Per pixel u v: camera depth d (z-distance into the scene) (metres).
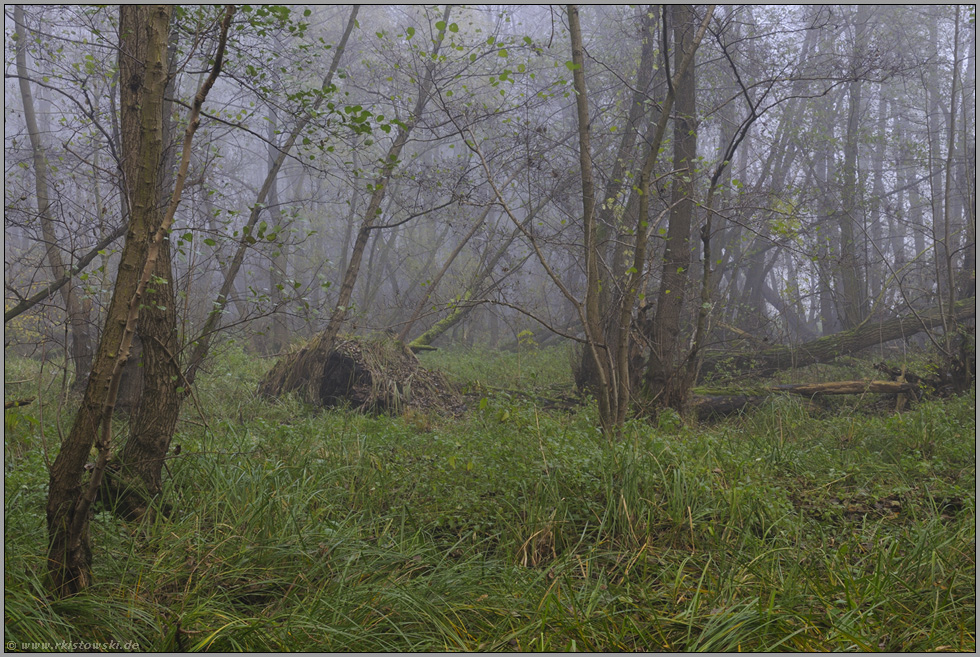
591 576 3.97
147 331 4.29
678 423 7.23
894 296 14.74
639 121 11.36
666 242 8.91
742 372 11.48
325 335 9.35
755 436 6.92
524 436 5.66
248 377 10.05
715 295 10.77
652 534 4.41
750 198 7.93
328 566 3.73
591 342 6.02
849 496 5.23
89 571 3.38
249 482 4.44
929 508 5.00
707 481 4.84
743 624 3.22
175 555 3.77
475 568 3.83
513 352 15.91
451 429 7.48
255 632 3.12
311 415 8.34
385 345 9.98
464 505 4.60
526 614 3.43
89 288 4.86
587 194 6.20
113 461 4.29
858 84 15.53
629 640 3.31
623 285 7.75
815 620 3.47
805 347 11.44
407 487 4.95
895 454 6.35
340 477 4.93
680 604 3.66
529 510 4.49
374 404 9.03
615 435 5.73
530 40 6.66
